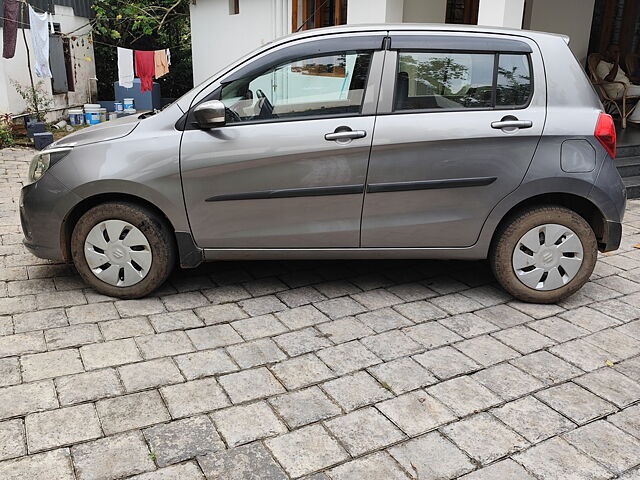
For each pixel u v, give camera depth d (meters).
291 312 3.99
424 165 3.87
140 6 15.88
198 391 3.07
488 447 2.69
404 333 3.73
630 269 4.90
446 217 3.99
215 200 3.92
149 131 3.93
